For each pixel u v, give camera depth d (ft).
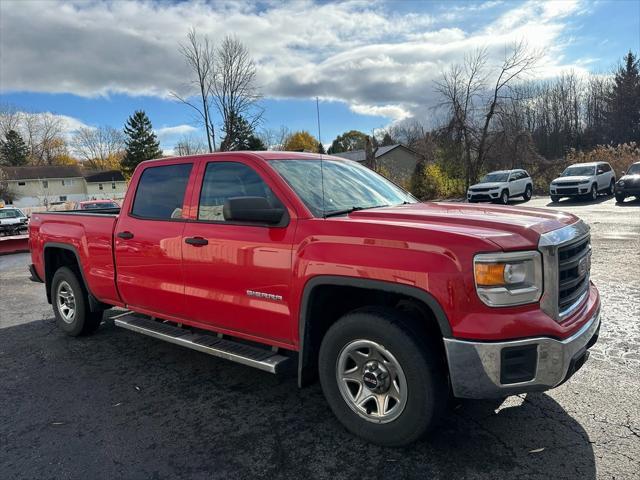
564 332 8.09
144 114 204.54
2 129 269.03
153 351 15.43
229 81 105.19
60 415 11.10
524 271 8.00
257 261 10.36
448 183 98.12
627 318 16.16
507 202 74.74
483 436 9.34
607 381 11.56
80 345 16.25
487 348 7.76
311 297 9.55
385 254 8.54
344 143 187.93
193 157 12.58
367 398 9.17
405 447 9.05
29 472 8.79
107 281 14.65
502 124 98.48
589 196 68.80
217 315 11.49
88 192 234.38
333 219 9.62
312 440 9.54
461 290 7.86
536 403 10.62
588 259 9.96
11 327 19.08
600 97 180.65
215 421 10.53
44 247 17.40
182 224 12.16
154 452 9.34
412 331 8.49
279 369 10.12
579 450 8.73
